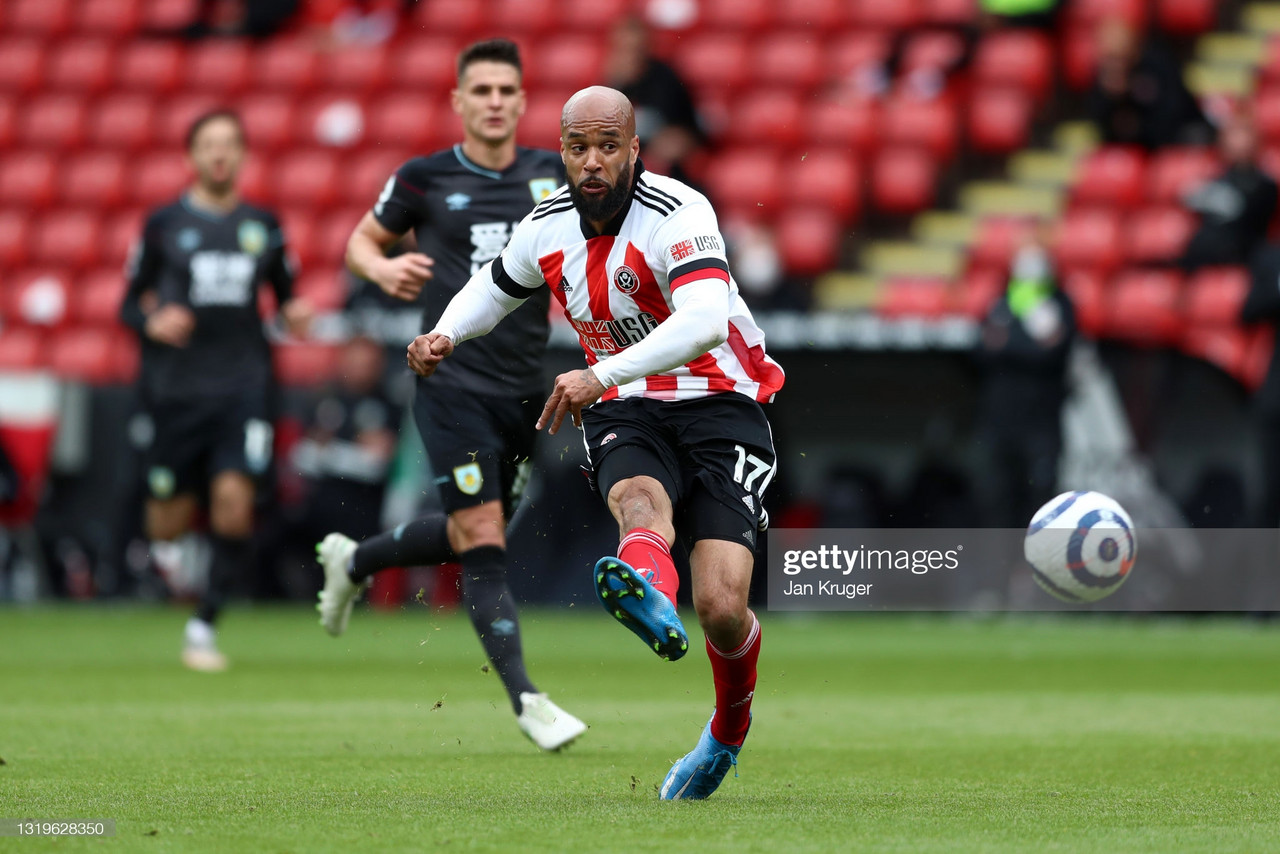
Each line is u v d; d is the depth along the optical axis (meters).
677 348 13.25
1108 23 53.50
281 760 17.06
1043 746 18.95
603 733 20.33
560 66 60.53
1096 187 52.66
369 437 42.69
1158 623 42.62
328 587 21.45
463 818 12.67
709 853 10.95
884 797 14.32
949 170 56.47
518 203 20.48
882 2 59.66
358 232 20.62
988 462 42.03
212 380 31.34
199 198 31.83
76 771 15.86
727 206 54.41
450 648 35.69
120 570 46.12
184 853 10.93
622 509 13.56
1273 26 59.94
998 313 41.38
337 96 62.41
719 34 60.50
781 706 24.14
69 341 56.03
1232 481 42.97
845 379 43.69
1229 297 46.69
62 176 62.06
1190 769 16.64
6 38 66.56
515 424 20.19
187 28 65.12
